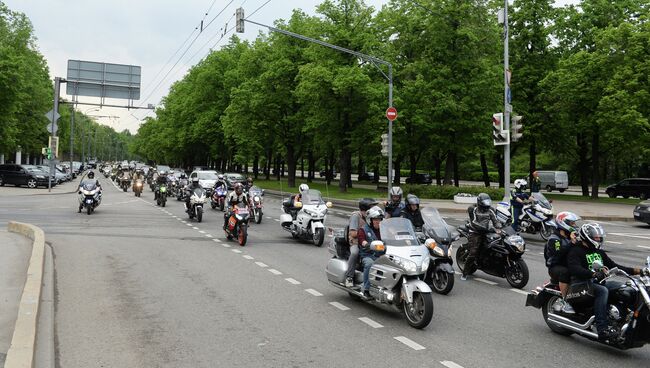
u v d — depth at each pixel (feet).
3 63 143.64
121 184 141.90
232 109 159.02
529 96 137.28
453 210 87.92
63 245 43.34
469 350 19.71
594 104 118.93
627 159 201.67
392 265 23.49
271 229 60.34
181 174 116.67
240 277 32.58
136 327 21.88
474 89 116.06
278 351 19.24
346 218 72.84
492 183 248.73
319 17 138.31
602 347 20.45
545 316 22.74
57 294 27.22
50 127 122.31
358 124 126.93
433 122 119.14
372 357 18.74
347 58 126.11
